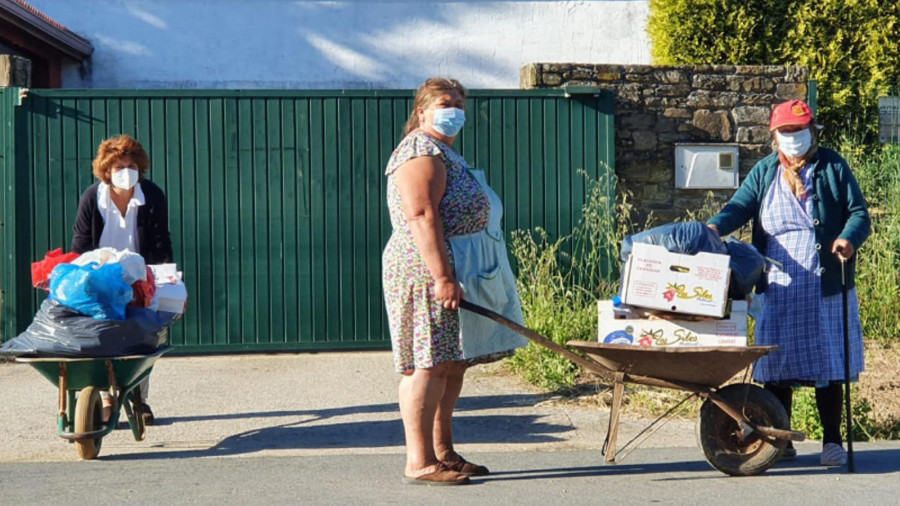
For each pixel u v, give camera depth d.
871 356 8.62
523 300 8.58
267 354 9.15
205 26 12.40
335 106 9.01
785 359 5.68
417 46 12.70
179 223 8.93
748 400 5.34
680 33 11.34
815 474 5.46
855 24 11.65
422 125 5.14
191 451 6.20
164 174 8.91
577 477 5.37
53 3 12.20
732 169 9.45
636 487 5.13
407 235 5.04
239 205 8.96
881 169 10.62
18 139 8.73
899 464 5.71
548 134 9.18
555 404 7.33
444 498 4.87
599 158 9.22
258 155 8.96
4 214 8.71
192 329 8.95
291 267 9.02
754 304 5.70
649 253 5.26
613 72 9.36
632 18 12.91
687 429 6.70
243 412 7.23
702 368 5.23
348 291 9.05
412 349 5.07
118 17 12.29
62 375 5.88
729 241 5.48
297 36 12.53
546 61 12.84
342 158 9.02
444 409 5.36
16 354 5.91
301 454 6.11
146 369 6.18
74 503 4.82
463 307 4.98
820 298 5.65
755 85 9.53
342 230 9.04
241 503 4.80
